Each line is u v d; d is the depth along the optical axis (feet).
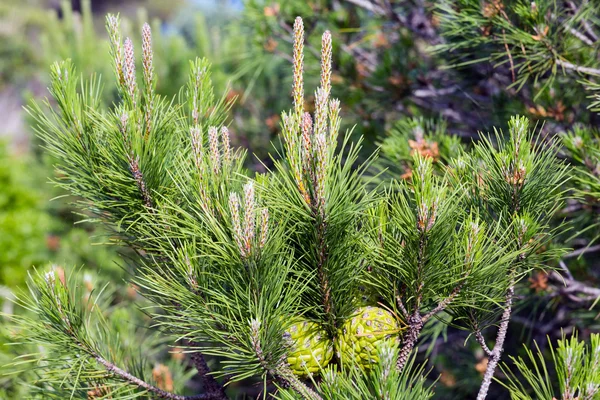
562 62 5.24
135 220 4.12
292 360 3.98
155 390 4.25
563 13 5.40
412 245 3.92
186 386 6.29
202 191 3.95
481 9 5.25
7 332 4.76
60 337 4.17
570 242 5.90
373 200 3.98
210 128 3.96
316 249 3.94
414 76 7.02
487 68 6.29
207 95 4.31
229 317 3.89
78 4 48.52
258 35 7.74
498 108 5.95
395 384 3.75
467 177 4.21
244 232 3.82
